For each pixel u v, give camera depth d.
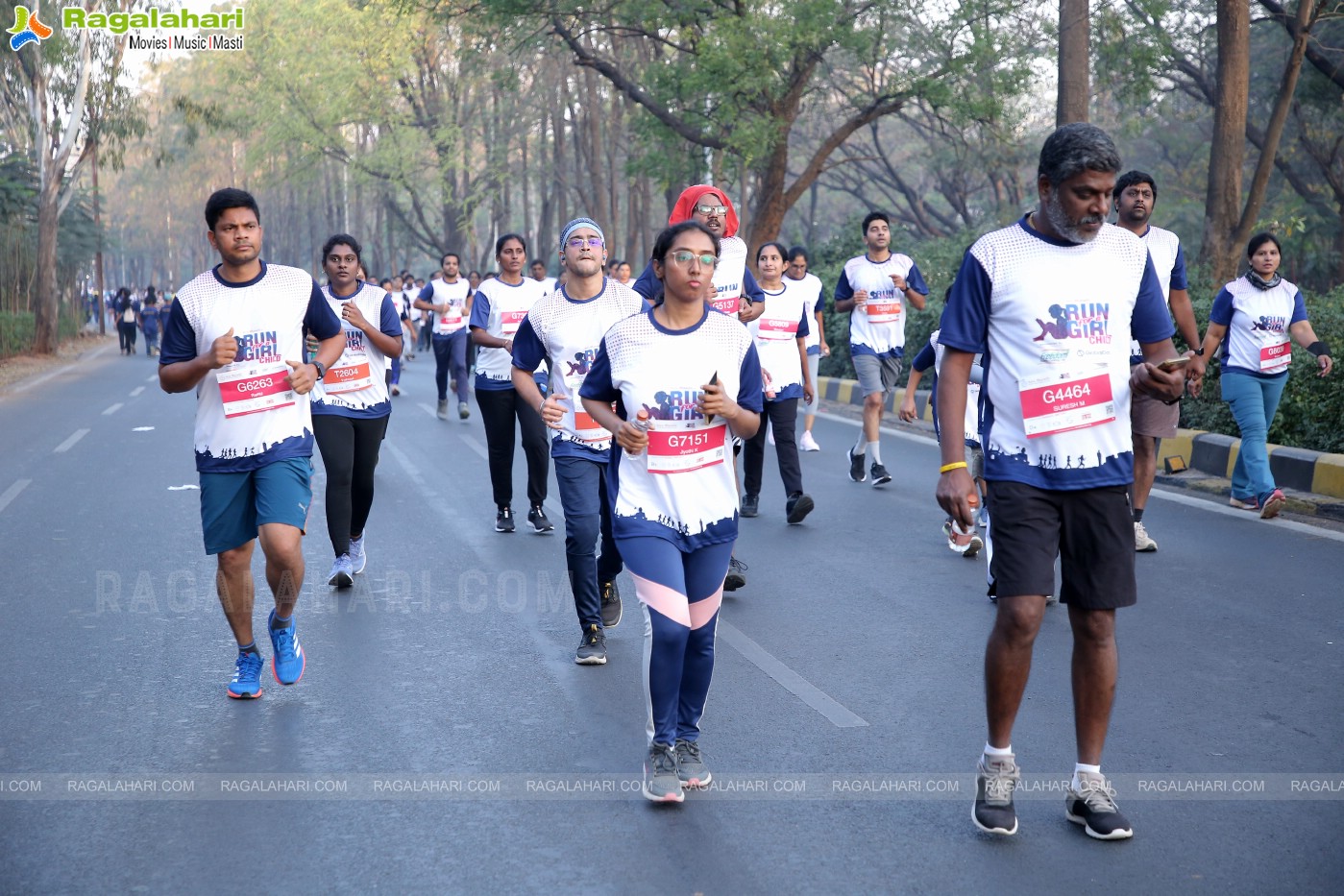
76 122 33.06
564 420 5.92
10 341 31.33
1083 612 3.88
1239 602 6.60
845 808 4.11
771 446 13.28
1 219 35.03
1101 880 3.59
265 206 87.69
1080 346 3.77
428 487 10.91
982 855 3.76
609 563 6.19
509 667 5.73
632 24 21.83
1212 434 10.91
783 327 8.82
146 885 3.59
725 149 22.11
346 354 7.15
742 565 7.00
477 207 47.78
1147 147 37.00
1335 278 26.27
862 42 20.70
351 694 5.35
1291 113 25.38
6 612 6.72
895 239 30.89
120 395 21.11
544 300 6.12
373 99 46.88
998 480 3.84
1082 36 16.02
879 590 7.09
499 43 23.36
